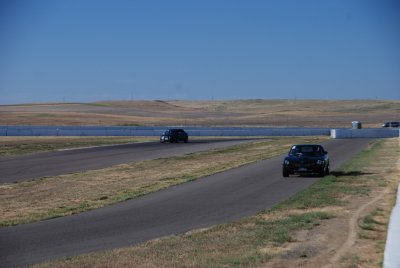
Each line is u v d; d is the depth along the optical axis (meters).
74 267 10.73
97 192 24.66
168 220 16.61
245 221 15.61
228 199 21.03
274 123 130.38
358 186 23.61
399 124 107.38
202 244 12.62
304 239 13.02
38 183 28.27
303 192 21.88
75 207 20.19
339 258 11.20
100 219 17.20
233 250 11.96
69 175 31.77
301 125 121.12
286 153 47.06
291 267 10.54
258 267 10.52
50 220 17.42
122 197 22.50
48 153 49.41
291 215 16.53
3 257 12.01
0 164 39.31
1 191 25.47
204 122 135.38
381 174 28.72
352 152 47.38
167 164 38.31
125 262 11.03
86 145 60.56
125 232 14.80
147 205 20.06
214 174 31.17
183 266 10.63
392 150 48.56
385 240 12.84
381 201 19.06
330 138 74.06
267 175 30.06
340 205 18.27
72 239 13.98
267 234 13.58
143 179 29.45
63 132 82.44
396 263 10.35
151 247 12.41
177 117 160.75
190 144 62.28
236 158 42.75
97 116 145.75
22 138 74.25
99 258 11.41
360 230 14.03
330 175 28.72
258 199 20.84
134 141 68.81
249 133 83.12
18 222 17.00
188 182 27.53
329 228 14.33
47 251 12.57
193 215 17.44
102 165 37.94
